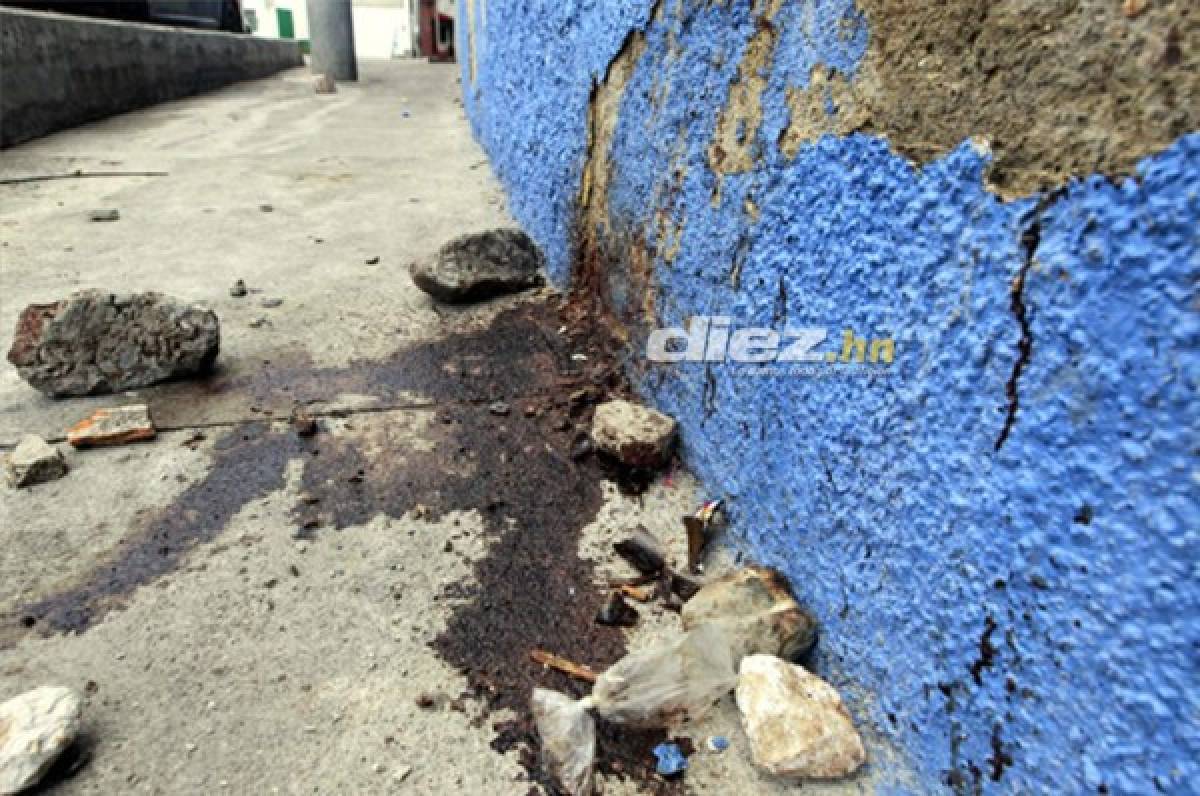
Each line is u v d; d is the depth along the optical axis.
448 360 2.05
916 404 0.86
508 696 1.07
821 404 1.04
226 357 2.05
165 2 9.57
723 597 1.14
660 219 1.60
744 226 1.23
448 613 1.22
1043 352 0.69
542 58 2.45
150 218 3.25
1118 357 0.63
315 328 2.23
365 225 3.19
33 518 1.41
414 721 1.03
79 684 1.07
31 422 1.72
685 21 1.40
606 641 1.18
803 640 1.08
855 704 1.00
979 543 0.78
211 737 0.99
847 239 0.96
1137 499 0.62
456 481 1.55
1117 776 0.66
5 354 2.00
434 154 4.68
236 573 1.29
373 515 1.45
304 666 1.11
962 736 0.82
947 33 0.77
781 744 0.94
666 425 1.57
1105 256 0.63
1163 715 0.62
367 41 19.22
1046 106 0.67
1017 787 0.76
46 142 4.89
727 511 1.36
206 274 2.61
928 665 0.86
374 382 1.94
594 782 0.95
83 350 1.82
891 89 0.85
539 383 1.94
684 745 1.00
